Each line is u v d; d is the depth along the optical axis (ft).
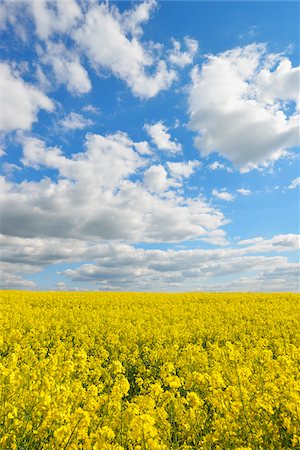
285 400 18.08
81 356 24.16
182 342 42.88
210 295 98.37
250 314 62.28
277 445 16.26
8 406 17.61
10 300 80.38
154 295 99.50
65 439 15.29
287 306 72.18
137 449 14.89
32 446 16.39
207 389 21.22
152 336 43.57
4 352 38.04
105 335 44.93
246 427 16.85
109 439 15.47
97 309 69.15
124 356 35.65
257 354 27.66
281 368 23.29
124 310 66.23
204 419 18.54
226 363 25.55
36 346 40.40
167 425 16.93
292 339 43.19
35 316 57.21
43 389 19.60
